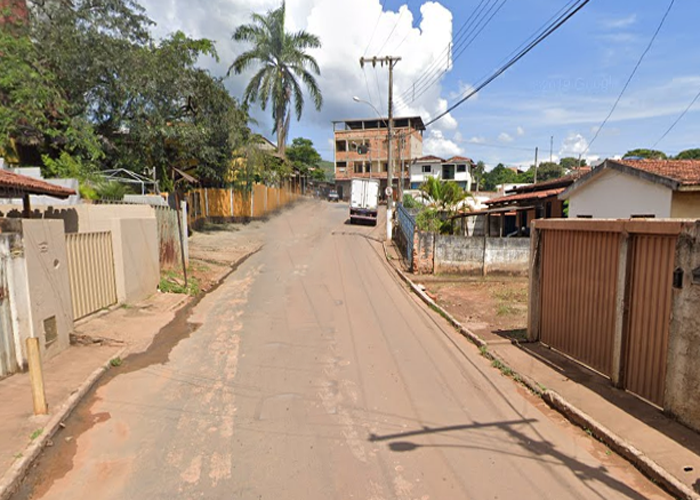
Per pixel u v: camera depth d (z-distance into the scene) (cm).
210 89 2208
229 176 2838
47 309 709
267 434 488
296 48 3225
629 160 1552
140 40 1925
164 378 652
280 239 2350
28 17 1662
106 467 424
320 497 382
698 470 417
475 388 634
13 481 391
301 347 802
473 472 423
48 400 554
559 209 2242
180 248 1530
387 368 705
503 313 1088
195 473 414
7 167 1427
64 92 1717
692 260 489
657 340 552
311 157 6066
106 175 1914
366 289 1354
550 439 492
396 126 5881
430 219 2661
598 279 672
